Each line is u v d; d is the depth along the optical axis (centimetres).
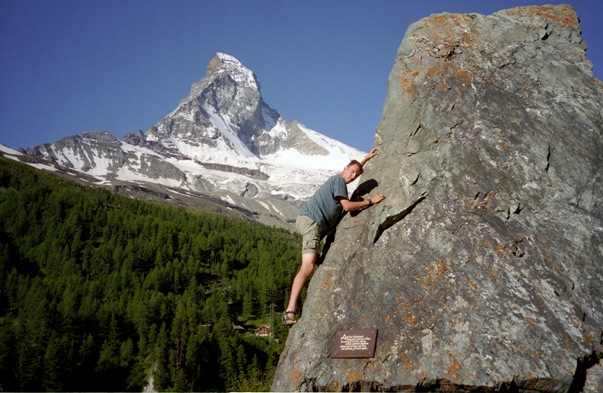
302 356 893
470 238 923
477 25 1176
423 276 909
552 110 1046
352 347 870
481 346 818
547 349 803
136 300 13162
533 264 889
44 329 9612
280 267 16325
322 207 1037
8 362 8506
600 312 847
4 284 12838
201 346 9362
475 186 971
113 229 18112
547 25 1169
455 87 1080
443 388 815
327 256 1018
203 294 14812
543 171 983
